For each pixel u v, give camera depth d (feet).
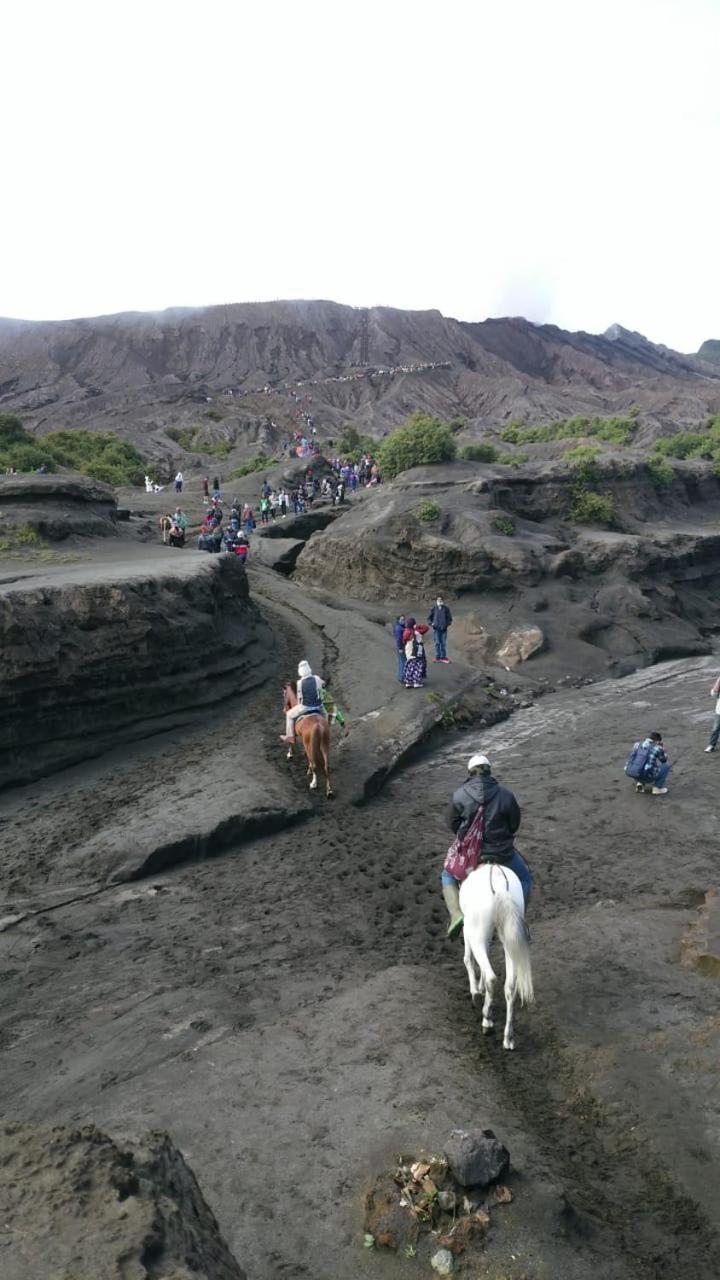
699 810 43.86
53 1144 11.90
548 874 37.55
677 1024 24.30
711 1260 16.56
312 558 107.14
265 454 327.47
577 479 111.45
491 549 90.74
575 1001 26.09
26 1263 9.65
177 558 78.23
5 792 46.11
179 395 617.21
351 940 31.50
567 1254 16.30
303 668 47.65
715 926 29.45
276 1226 17.44
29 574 63.93
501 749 57.31
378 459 144.05
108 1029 25.53
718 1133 19.88
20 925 32.60
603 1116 20.83
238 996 27.32
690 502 127.75
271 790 44.57
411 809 46.14
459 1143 17.89
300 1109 21.16
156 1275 9.53
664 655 83.61
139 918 33.27
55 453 224.94
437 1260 16.17
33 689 47.91
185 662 58.95
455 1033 24.68
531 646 78.84
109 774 48.98
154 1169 12.09
